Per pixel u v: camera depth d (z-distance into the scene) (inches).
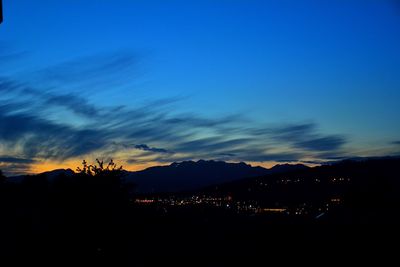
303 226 555.8
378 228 485.1
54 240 631.8
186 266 645.9
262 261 571.2
